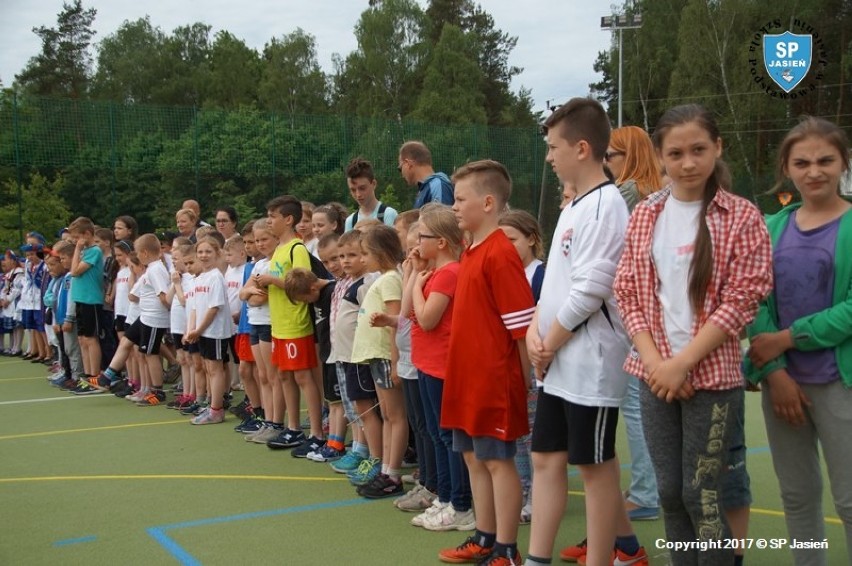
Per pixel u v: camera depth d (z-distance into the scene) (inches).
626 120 1446.9
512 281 131.8
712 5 1178.0
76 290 353.1
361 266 199.3
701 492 101.4
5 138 645.3
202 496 190.7
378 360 183.2
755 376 116.2
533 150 775.1
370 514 175.3
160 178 685.9
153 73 2080.5
